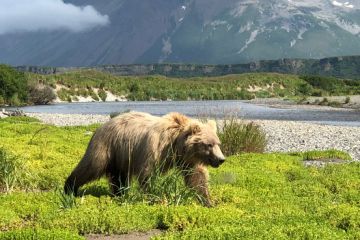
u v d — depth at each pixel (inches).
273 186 572.1
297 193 539.5
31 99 4480.8
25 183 540.1
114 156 434.9
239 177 594.9
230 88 7293.3
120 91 6476.4
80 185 441.7
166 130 417.7
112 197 461.1
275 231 342.6
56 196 459.5
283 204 473.1
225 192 507.5
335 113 2807.6
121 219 382.0
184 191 433.4
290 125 1728.6
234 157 791.7
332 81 7829.7
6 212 400.8
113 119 441.4
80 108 3661.4
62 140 954.1
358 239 346.9
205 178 433.4
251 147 872.3
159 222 394.6
